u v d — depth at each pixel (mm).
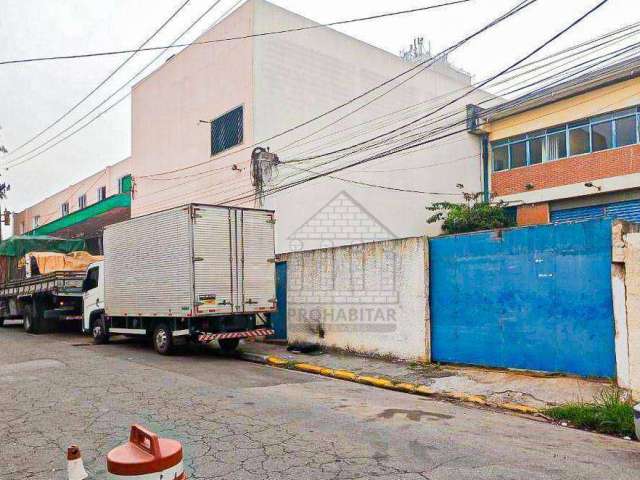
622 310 7918
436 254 11008
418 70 22891
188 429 6219
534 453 5527
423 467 4957
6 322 22641
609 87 19641
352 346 12383
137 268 13656
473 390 8773
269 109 18281
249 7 18281
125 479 1910
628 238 7840
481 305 10148
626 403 7168
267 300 13117
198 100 20984
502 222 21672
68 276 17438
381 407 7691
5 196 29219
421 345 10945
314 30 19719
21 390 8555
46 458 5250
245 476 4695
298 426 6387
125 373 10258
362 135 20828
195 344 15141
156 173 23578
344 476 4691
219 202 19641
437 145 23359
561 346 8930
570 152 21078
